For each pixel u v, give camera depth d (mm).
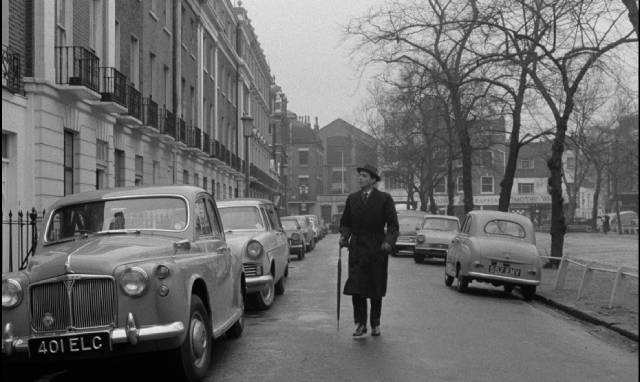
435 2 23047
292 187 94250
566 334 9578
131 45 24062
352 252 8781
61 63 17078
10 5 14992
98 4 20328
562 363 7508
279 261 12773
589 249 32188
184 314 6043
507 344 8602
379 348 8164
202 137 34938
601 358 7867
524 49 17828
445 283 16594
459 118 23703
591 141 33969
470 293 14727
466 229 15289
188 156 32500
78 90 17062
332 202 94500
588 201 94875
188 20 33156
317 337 8906
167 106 29469
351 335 9062
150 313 5879
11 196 15320
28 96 15781
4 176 15242
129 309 5832
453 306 12336
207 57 38938
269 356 7711
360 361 7434
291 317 10727
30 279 5891
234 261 8594
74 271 5840
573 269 19688
